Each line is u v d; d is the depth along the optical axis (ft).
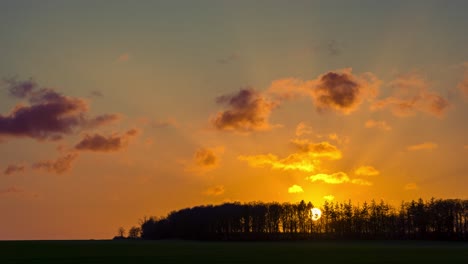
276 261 292.40
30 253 390.83
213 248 476.13
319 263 278.05
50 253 389.39
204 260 303.68
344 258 315.37
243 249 451.53
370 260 297.53
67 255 360.89
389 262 282.15
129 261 297.94
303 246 531.09
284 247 497.05
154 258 322.55
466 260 296.92
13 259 320.91
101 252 402.52
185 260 303.48
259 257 328.29
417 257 323.57
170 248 479.00
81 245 573.74
